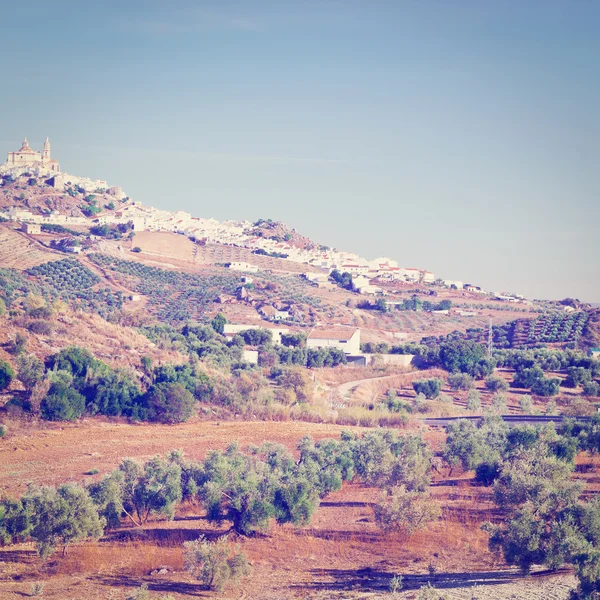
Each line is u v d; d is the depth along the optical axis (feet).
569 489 194.59
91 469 279.28
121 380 401.29
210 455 242.99
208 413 408.87
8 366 378.73
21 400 368.48
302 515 216.33
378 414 421.59
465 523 225.15
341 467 268.82
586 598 151.64
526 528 178.91
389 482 248.11
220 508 216.54
